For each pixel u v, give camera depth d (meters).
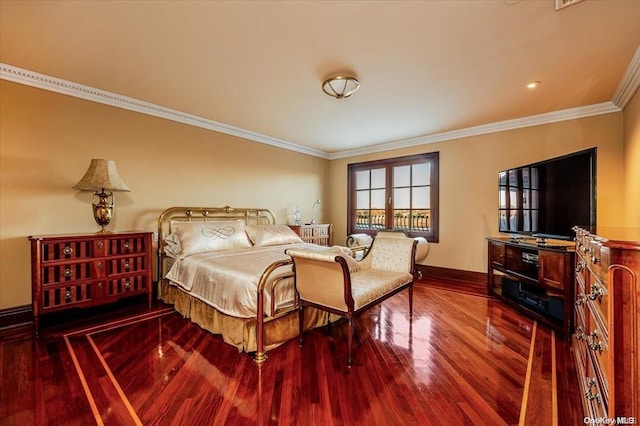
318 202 5.80
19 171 2.57
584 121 3.34
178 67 2.47
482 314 2.93
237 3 1.70
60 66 2.47
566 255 2.37
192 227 3.22
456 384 1.73
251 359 2.03
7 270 2.51
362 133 4.47
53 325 2.59
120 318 2.78
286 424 1.40
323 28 1.93
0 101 2.48
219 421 1.41
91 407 1.50
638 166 2.62
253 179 4.59
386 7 1.72
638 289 0.88
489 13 1.77
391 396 1.62
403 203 5.01
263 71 2.53
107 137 3.08
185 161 3.75
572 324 2.31
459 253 4.33
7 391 1.63
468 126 4.07
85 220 2.93
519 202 3.17
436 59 2.31
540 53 2.21
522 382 1.75
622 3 1.67
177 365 1.93
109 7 1.73
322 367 1.93
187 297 2.79
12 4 1.70
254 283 2.12
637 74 2.41
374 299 2.23
